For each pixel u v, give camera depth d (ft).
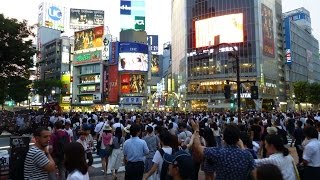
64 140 25.88
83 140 27.68
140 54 249.34
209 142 24.56
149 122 53.31
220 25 254.88
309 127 20.97
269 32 263.90
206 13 263.08
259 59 242.99
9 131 90.43
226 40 252.21
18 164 18.84
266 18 260.42
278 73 281.74
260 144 30.68
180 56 298.35
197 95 260.62
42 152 16.43
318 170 19.95
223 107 230.27
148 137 29.45
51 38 393.70
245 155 14.69
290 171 15.74
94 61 283.38
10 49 70.08
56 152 25.12
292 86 303.48
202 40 263.70
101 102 270.05
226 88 59.11
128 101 243.81
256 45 244.01
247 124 54.60
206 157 15.31
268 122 46.39
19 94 104.12
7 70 76.07
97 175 37.81
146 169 28.60
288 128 61.05
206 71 257.96
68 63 332.39
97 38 286.25
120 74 248.73
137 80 247.09
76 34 303.07
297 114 101.55
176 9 322.34
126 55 246.68
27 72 80.48
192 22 272.31
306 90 273.95
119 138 35.63
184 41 279.90
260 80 239.50
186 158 12.66
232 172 14.42
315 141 20.44
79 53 298.35
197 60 265.34
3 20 69.97
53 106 145.59
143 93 248.11
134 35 261.85
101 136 37.55
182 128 30.94
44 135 16.96
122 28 282.15
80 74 295.28
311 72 400.47
